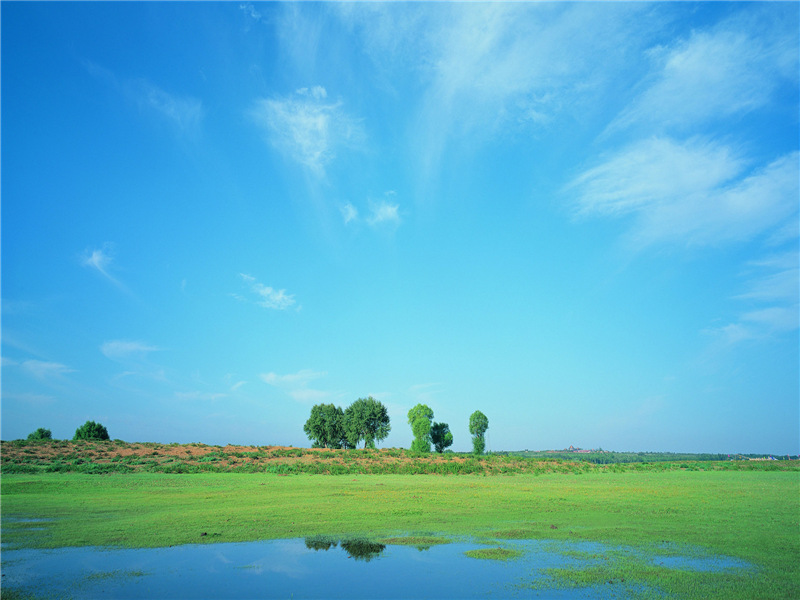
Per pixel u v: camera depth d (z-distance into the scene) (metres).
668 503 26.53
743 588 12.13
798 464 64.06
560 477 46.69
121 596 11.70
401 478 42.12
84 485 32.34
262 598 11.66
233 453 52.84
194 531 18.56
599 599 11.45
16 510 23.17
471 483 38.19
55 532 18.33
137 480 35.78
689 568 13.95
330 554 15.52
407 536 17.94
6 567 14.02
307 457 53.81
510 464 55.31
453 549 16.16
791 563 14.41
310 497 27.84
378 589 12.27
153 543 16.75
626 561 14.67
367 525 19.88
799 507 25.17
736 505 25.83
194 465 45.69
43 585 12.43
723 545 16.64
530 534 18.33
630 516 22.28
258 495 28.61
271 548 16.22
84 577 13.10
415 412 82.31
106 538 17.39
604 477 46.81
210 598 11.65
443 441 81.19
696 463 65.56
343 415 82.12
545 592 11.97
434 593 11.96
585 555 15.39
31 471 39.06
